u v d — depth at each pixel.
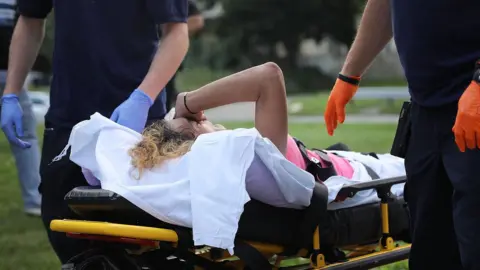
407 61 8.69
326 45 133.75
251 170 9.11
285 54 123.38
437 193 8.84
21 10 11.53
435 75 8.45
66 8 10.75
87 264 9.02
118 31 10.73
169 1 10.64
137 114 10.12
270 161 9.09
